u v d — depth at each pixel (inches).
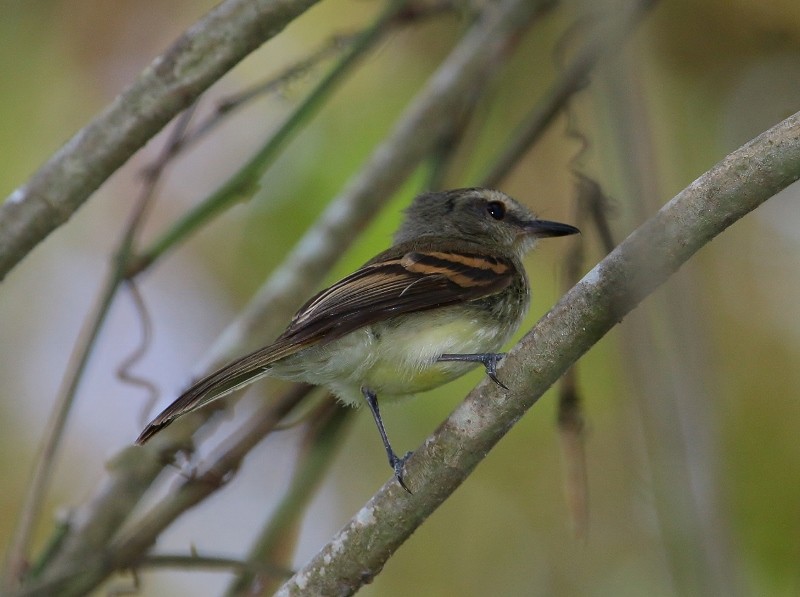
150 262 384.8
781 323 533.3
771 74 533.0
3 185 510.9
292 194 525.7
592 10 292.2
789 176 237.5
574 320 254.2
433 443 271.1
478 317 348.5
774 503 501.4
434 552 541.0
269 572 362.3
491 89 463.2
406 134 454.6
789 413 518.9
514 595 526.0
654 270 244.7
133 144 310.0
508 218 426.3
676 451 260.5
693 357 268.8
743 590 248.4
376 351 336.8
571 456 352.8
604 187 402.6
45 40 522.3
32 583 365.1
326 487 538.6
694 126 534.0
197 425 400.8
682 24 531.5
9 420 540.7
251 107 544.4
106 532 389.1
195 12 528.4
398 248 380.8
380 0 522.6
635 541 508.7
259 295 439.8
